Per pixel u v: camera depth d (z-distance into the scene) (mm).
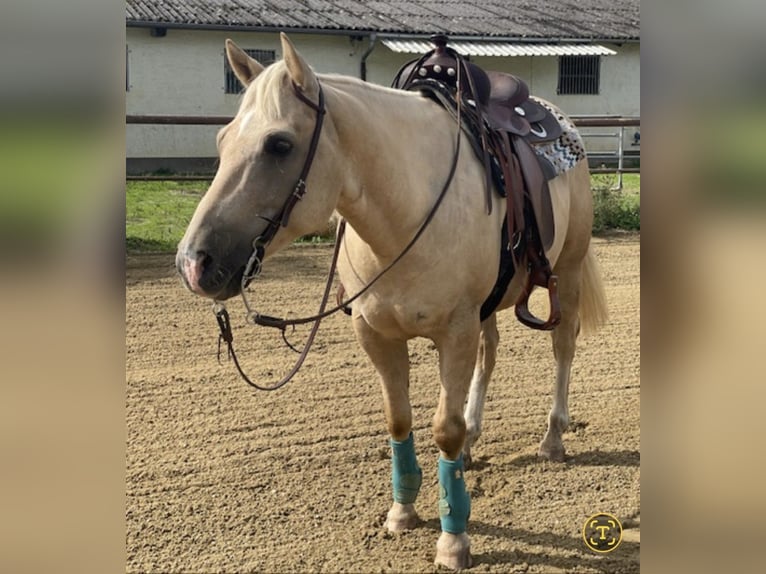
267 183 2287
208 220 2236
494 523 3205
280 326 2572
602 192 9891
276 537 3102
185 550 3000
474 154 2943
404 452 3129
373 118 2562
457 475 2881
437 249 2670
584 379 4867
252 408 4332
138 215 9492
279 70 2375
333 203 2475
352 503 3369
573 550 3002
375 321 2799
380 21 15672
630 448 3896
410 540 3090
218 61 14562
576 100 16938
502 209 3014
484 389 3857
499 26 16578
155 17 13758
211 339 5469
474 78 3180
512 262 3043
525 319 3293
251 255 2279
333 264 2967
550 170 3465
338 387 4664
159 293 6527
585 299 4133
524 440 4016
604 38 16344
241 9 15172
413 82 3104
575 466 3719
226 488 3471
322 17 15336
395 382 3012
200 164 14766
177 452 3797
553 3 19672
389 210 2604
